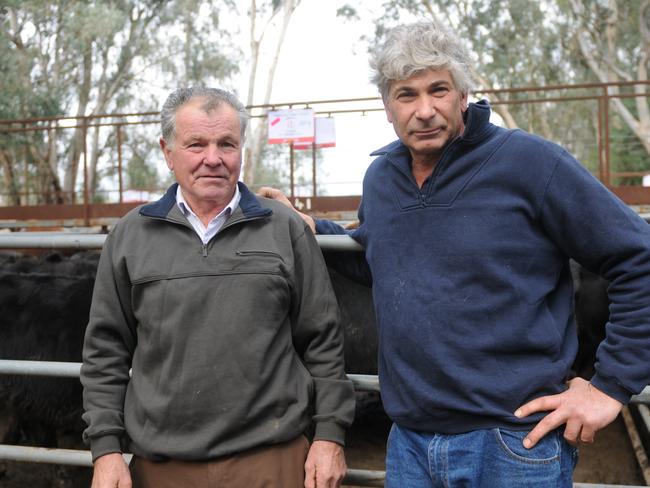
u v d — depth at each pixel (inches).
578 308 147.9
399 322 75.9
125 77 944.3
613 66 872.3
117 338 88.0
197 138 81.5
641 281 68.9
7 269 164.1
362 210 91.4
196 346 80.4
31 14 849.5
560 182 71.5
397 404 78.4
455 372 72.5
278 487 80.6
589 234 70.9
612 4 852.0
